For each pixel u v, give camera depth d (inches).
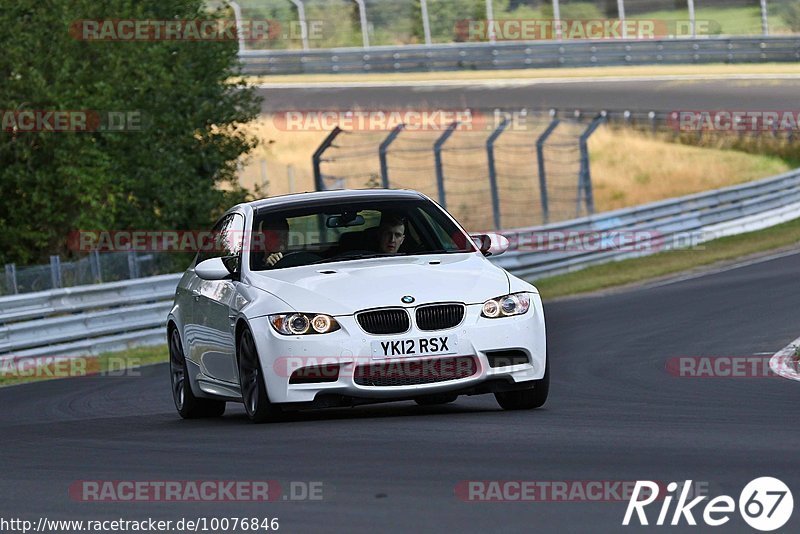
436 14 5944.9
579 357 1553.9
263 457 847.1
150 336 2262.6
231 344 1085.8
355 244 1120.2
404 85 5526.6
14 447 1017.5
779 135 4783.5
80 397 1529.3
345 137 4886.8
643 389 1208.8
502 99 5128.0
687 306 2075.5
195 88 3085.6
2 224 2866.6
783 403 1034.7
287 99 5310.0
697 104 4958.2
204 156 3169.3
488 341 1007.0
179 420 1213.7
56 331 2076.8
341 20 6048.2
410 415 1050.1
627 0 5772.6
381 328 1001.5
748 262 2790.4
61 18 2783.0
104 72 2871.6
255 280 1078.4
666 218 3218.5
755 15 5713.6
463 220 4153.5
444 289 1021.2
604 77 5477.4
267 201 1181.7
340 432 944.9
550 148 4650.6
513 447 830.5
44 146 2797.7
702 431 875.4
